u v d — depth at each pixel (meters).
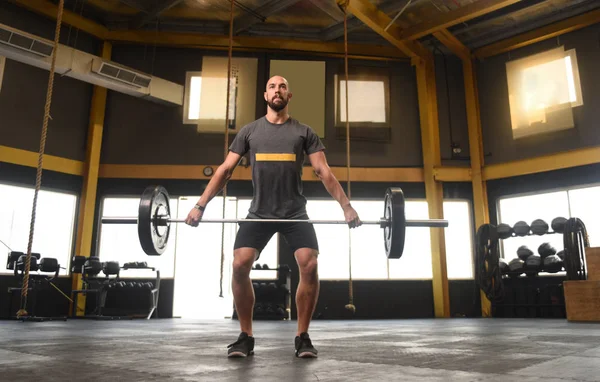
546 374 1.16
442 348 1.91
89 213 6.71
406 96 7.60
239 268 1.60
